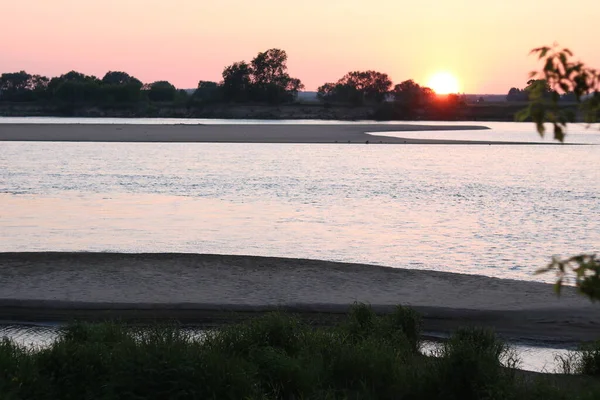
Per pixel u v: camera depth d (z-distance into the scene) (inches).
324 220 1357.0
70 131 4667.8
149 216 1376.7
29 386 411.5
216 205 1550.2
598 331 653.3
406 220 1371.8
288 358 453.7
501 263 993.5
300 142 4023.1
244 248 1069.1
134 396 385.7
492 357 464.1
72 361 433.1
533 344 623.5
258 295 751.7
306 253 1042.7
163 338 472.4
